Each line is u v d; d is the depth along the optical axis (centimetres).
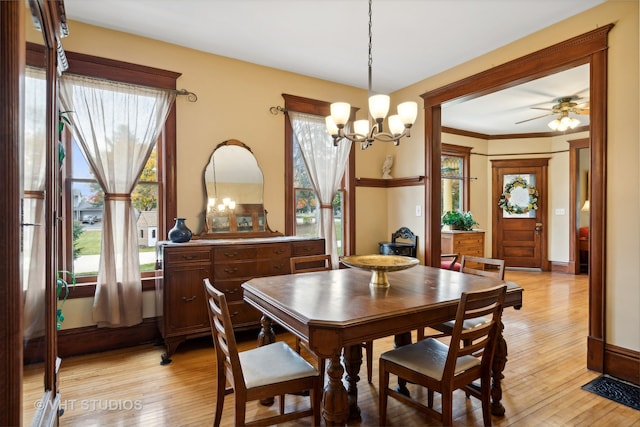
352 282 223
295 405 217
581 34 272
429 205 412
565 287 539
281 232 395
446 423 162
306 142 411
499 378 204
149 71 320
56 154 167
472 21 289
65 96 285
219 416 180
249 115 376
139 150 312
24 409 116
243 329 314
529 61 310
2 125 93
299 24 295
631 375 243
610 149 256
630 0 247
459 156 682
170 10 275
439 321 174
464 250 616
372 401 221
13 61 95
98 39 300
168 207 332
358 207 458
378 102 218
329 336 147
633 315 244
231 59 365
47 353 152
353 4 266
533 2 261
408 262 223
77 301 292
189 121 342
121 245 301
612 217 255
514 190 706
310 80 416
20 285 100
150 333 320
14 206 97
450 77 388
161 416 203
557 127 500
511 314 400
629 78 247
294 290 201
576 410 209
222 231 352
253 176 373
